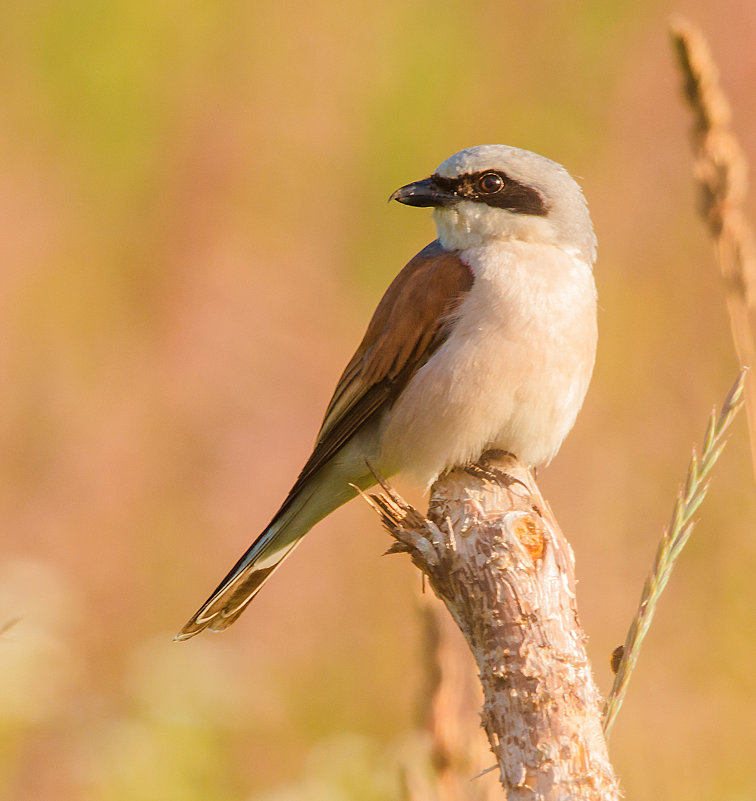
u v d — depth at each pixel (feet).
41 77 54.08
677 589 36.27
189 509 41.27
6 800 29.86
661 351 43.78
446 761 19.43
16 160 52.37
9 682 30.45
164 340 45.78
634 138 48.42
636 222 47.29
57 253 49.98
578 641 15.23
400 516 16.28
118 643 38.52
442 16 54.39
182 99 53.21
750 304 19.26
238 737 34.01
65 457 42.32
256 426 42.78
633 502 39.14
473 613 15.55
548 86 52.24
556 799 14.34
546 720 14.70
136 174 52.29
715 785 29.19
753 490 36.63
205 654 33.24
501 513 16.25
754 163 43.32
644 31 50.24
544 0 53.16
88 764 30.14
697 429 40.40
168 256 48.65
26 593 32.81
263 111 52.60
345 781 28.76
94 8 54.80
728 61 45.32
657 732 31.19
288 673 38.88
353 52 54.08
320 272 49.37
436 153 52.49
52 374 45.50
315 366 45.11
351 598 40.37
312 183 51.78
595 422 41.70
